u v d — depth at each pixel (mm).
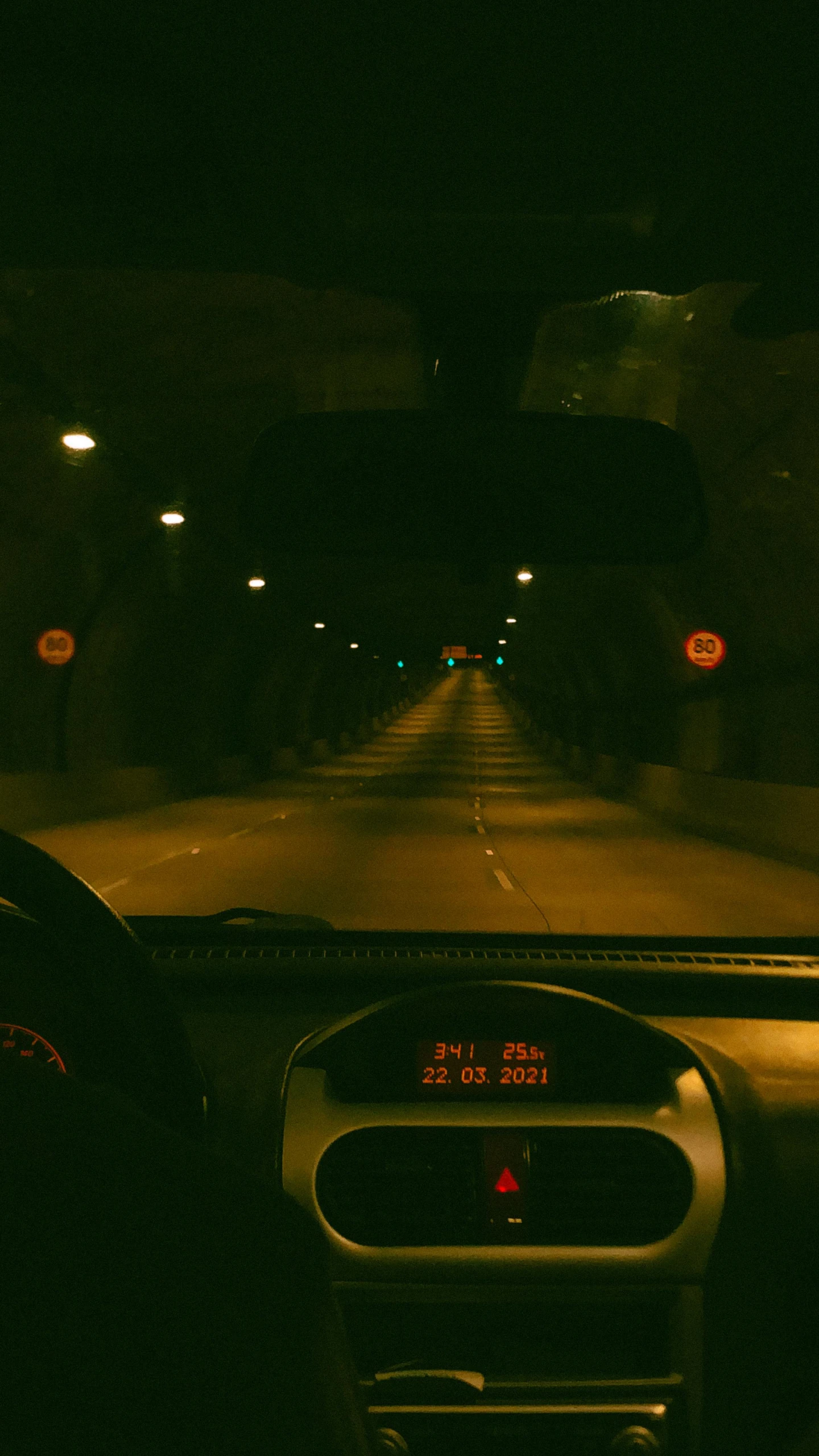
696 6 3150
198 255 4156
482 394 4160
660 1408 2688
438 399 4258
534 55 3369
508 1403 2662
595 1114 2818
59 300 13789
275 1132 2855
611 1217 2779
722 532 26281
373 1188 2814
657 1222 2779
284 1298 789
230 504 28203
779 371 16016
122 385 17312
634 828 32375
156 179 3709
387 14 3180
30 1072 739
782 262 4055
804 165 3604
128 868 20062
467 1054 2914
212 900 15703
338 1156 2824
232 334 15031
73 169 3711
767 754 31375
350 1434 826
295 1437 759
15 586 27578
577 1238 2779
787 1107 3135
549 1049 2916
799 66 3324
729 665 34281
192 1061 2066
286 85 3408
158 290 13492
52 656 30719
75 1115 725
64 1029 2461
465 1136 2812
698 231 3904
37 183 3758
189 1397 687
